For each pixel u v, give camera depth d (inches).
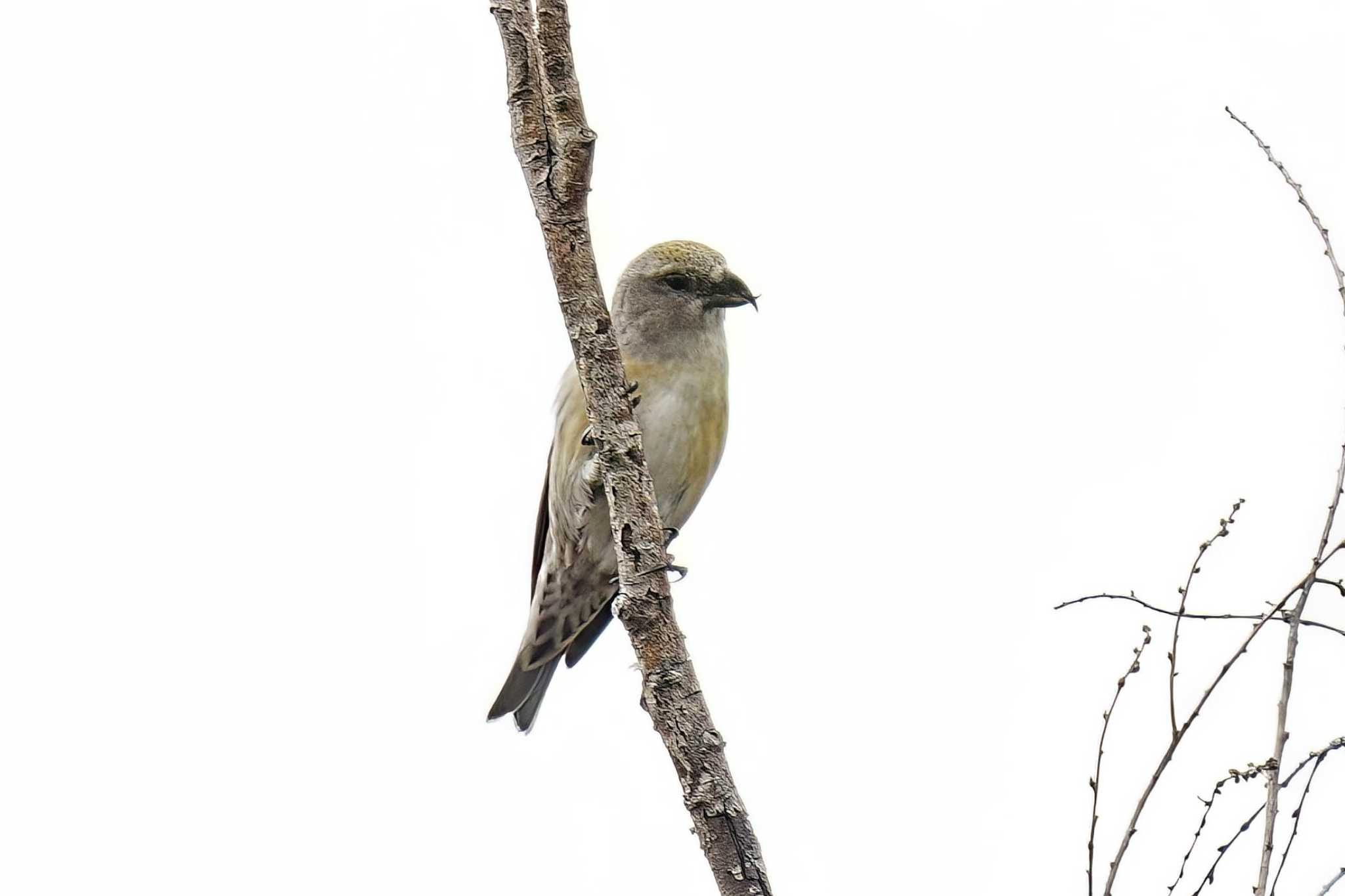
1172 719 232.1
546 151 281.4
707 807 276.8
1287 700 224.8
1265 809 219.9
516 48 280.8
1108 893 230.8
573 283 282.8
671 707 281.1
